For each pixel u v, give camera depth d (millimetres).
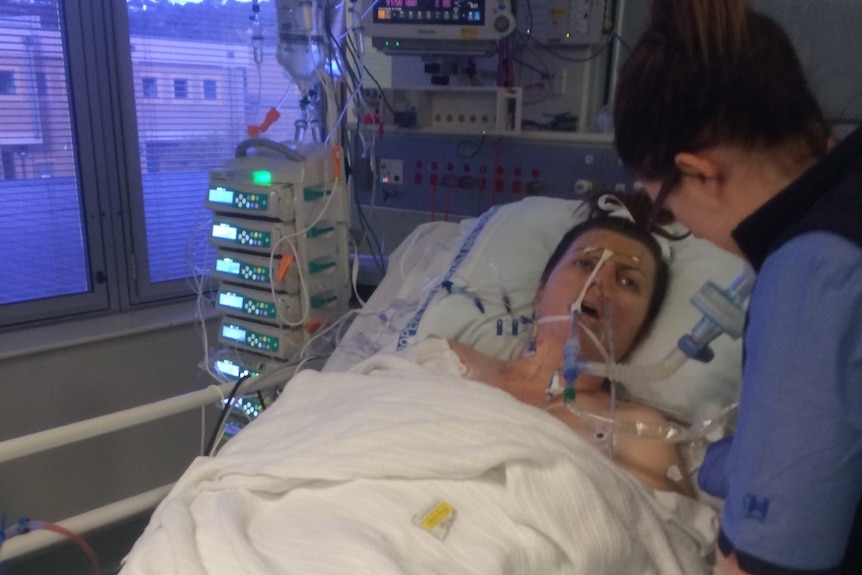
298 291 1729
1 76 2059
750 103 637
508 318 1568
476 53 1979
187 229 2525
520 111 1929
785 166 666
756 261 668
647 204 1490
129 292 2391
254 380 1558
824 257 559
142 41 2295
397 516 996
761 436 597
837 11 1539
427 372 1303
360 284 2145
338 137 2143
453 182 2082
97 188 2250
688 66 653
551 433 1043
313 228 1738
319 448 1087
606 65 2055
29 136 2133
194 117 2469
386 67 2295
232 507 1035
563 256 1498
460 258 1708
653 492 1124
